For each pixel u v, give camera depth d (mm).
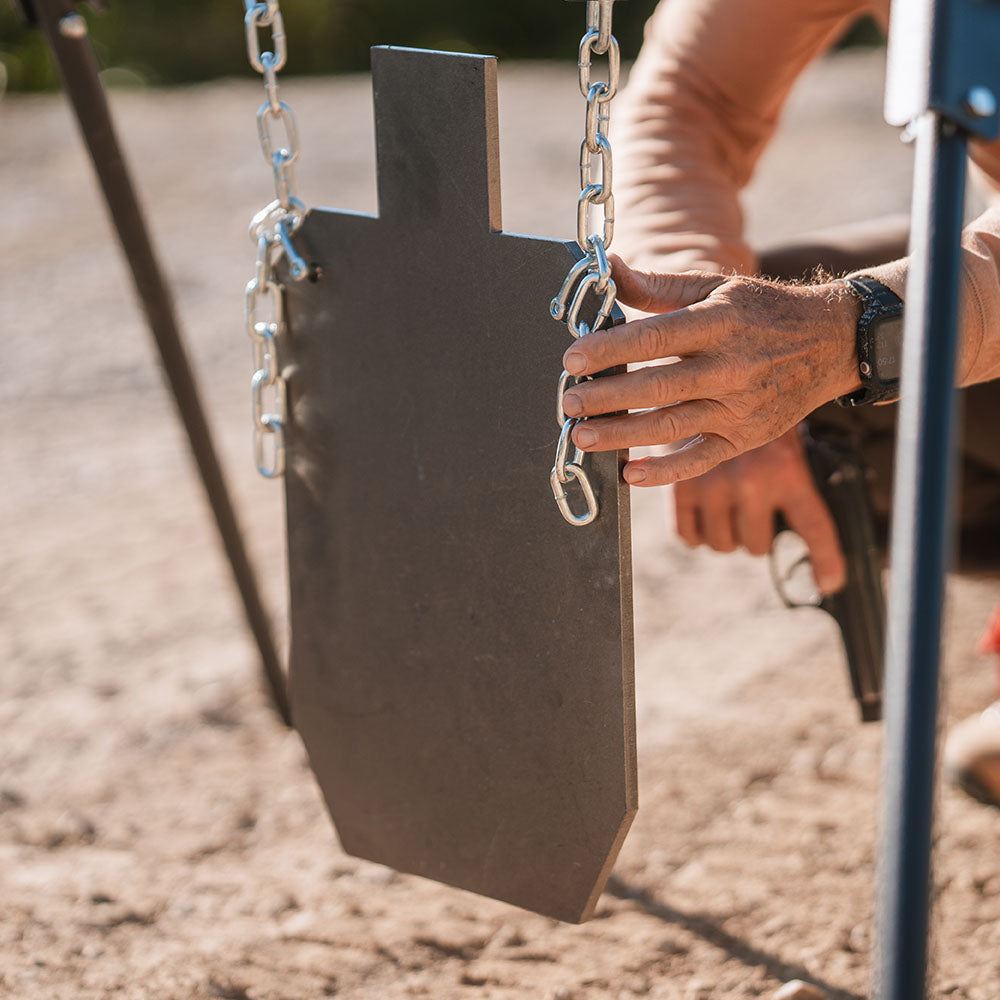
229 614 2256
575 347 848
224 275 4320
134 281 1512
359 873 1465
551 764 996
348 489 1064
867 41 8852
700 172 1418
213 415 3273
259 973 1250
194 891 1424
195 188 5242
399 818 1113
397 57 944
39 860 1508
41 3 1364
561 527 942
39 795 1670
